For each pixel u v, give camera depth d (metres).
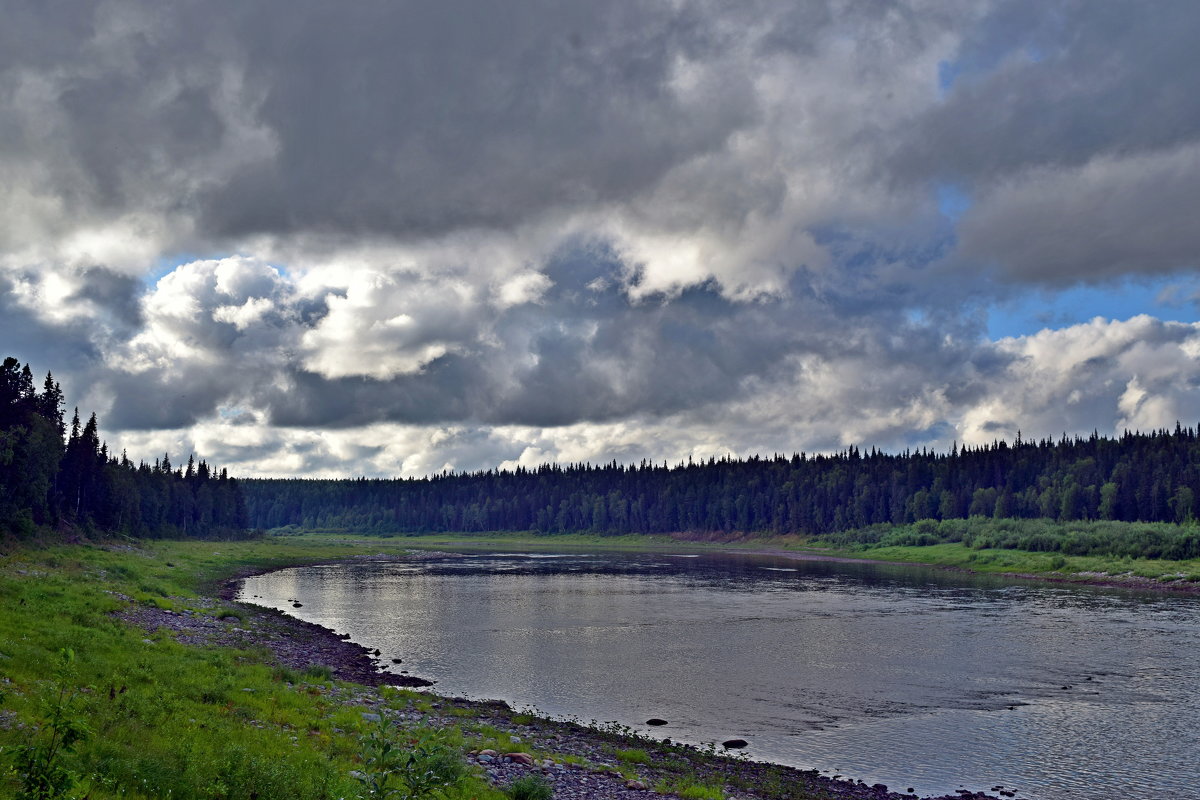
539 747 30.59
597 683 45.72
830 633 64.06
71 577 60.12
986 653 55.38
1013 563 141.12
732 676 47.75
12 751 12.28
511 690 43.75
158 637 40.00
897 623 69.81
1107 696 43.28
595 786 25.53
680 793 25.78
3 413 113.88
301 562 148.62
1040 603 86.62
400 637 60.84
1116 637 62.34
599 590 99.25
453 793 20.86
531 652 55.06
